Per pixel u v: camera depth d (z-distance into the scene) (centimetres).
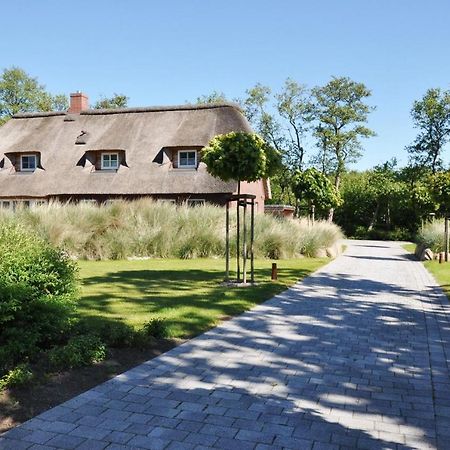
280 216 2217
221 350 605
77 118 3234
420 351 624
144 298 916
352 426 396
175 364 545
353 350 623
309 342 655
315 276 1345
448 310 896
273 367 545
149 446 352
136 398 442
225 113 2948
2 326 521
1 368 483
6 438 358
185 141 2752
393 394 472
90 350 531
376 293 1078
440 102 4956
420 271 1553
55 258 601
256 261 1736
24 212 1712
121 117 3147
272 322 766
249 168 1055
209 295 963
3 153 3056
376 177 5066
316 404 442
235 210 2222
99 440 359
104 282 1133
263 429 386
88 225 1738
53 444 351
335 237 2198
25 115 3381
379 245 3297
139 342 594
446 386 497
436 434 386
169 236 1800
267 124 5009
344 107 4650
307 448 355
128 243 1744
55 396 438
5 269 538
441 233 2145
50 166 2948
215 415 410
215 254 1833
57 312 564
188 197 2631
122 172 2792
